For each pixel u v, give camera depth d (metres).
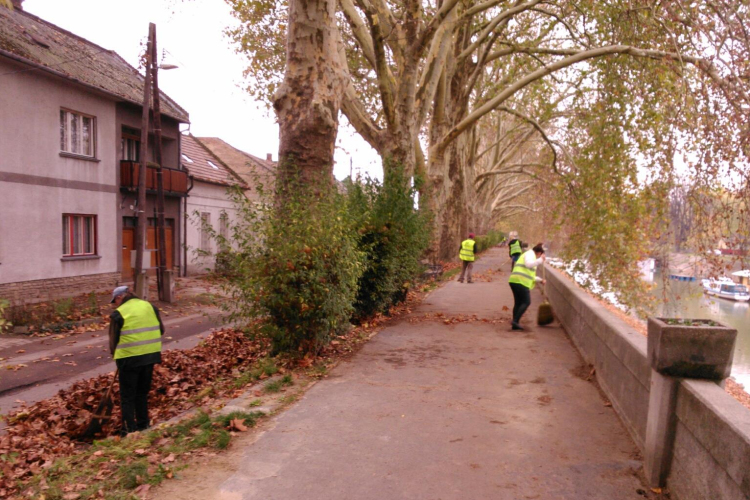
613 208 13.31
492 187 58.84
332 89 9.84
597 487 3.80
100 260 20.81
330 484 3.87
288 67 9.77
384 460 4.27
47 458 5.12
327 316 7.34
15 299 15.80
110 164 21.33
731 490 2.71
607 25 15.96
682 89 11.26
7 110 16.50
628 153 13.90
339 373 6.89
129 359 5.99
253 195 31.59
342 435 4.79
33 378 9.36
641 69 13.77
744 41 10.22
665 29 12.53
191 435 4.84
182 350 9.91
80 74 19.70
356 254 7.86
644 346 4.68
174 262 26.58
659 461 3.68
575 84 19.19
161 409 6.76
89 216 20.30
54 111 18.38
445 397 5.89
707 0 10.78
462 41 23.11
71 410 6.96
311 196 8.00
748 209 9.99
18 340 12.49
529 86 32.22
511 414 5.34
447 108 23.73
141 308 6.15
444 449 4.48
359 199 10.81
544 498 3.65
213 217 30.22
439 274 22.11
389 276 10.87
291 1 9.72
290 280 7.13
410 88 16.30
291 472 4.06
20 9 21.03
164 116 24.52
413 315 11.96
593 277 13.26
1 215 16.34
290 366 7.16
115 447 4.65
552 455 4.35
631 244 12.71
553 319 10.80
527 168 53.94
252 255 7.32
